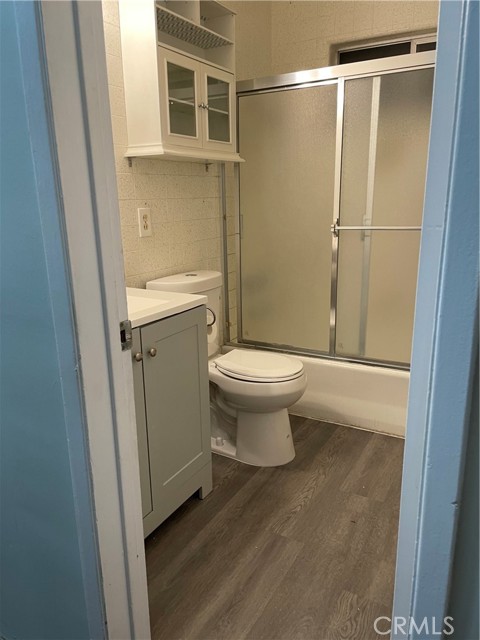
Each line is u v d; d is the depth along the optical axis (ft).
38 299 2.99
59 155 2.68
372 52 9.97
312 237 8.73
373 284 8.32
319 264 8.77
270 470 7.18
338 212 8.30
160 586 5.02
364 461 7.38
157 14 6.29
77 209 2.83
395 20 9.14
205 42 7.73
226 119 7.93
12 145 2.79
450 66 1.76
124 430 3.44
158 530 5.89
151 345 5.23
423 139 7.39
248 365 7.17
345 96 7.82
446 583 2.22
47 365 3.12
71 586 3.62
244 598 4.85
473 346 1.92
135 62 6.40
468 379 1.96
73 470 3.22
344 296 8.62
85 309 2.97
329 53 9.93
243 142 9.02
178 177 7.92
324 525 5.92
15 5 2.51
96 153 2.91
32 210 2.83
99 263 3.03
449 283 1.90
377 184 7.90
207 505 6.38
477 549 2.14
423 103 7.28
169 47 6.41
